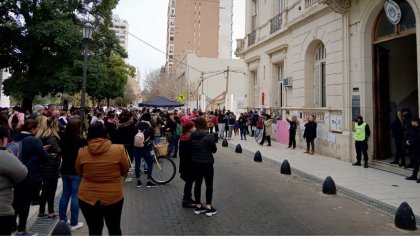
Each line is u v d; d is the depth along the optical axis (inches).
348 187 328.2
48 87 737.6
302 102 639.1
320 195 299.7
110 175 155.9
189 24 3324.3
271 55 808.3
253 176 382.9
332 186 304.2
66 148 209.0
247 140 817.5
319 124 571.2
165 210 249.9
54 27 677.3
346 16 499.2
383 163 437.1
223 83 2357.3
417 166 359.9
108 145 158.1
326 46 553.6
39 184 201.9
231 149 640.4
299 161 490.3
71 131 209.5
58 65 724.0
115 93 1096.2
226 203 269.4
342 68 508.7
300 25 642.8
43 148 200.5
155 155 340.2
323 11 556.7
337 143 515.5
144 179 360.8
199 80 2181.3
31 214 237.0
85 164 155.3
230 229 210.2
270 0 827.4
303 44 633.0
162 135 585.6
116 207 157.6
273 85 810.2
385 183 347.3
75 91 729.6
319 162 482.3
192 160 243.9
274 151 603.8
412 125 364.5
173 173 344.5
